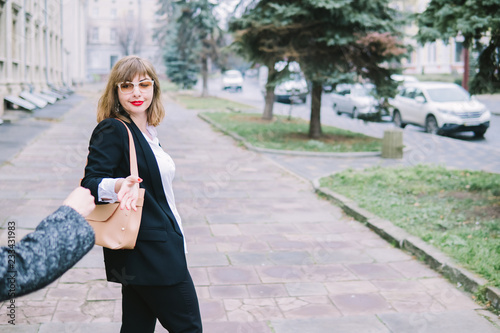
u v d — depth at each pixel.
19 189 7.64
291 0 13.06
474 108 15.75
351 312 3.89
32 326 3.45
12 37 18.59
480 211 6.43
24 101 17.47
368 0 12.62
